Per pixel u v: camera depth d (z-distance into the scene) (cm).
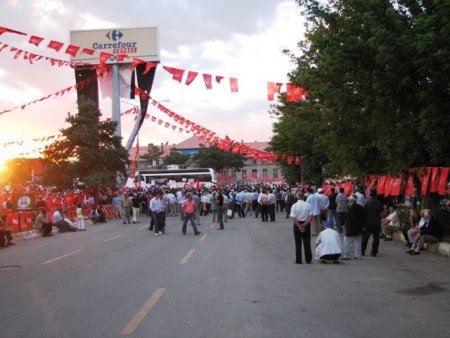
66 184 3403
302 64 1939
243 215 3072
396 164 1427
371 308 702
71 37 4581
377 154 1673
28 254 1436
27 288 891
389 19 1079
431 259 1176
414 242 1272
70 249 1533
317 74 1406
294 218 1127
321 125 1858
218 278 941
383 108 1243
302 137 3034
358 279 930
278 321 631
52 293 838
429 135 1178
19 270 1116
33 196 2269
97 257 1303
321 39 1183
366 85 1191
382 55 1006
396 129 1297
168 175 5997
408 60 1019
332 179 3928
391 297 775
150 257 1270
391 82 1078
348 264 1117
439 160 1298
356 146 1644
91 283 921
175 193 3897
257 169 10969
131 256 1302
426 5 1128
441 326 609
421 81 1096
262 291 820
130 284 900
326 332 582
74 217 2691
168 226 2383
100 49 4566
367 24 1064
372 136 1580
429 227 1273
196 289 840
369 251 1339
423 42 907
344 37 1138
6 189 3134
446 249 1216
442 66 954
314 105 1944
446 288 844
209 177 6000
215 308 703
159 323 628
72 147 3456
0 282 963
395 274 984
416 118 1217
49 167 3394
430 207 1484
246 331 586
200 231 2042
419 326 609
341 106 1315
